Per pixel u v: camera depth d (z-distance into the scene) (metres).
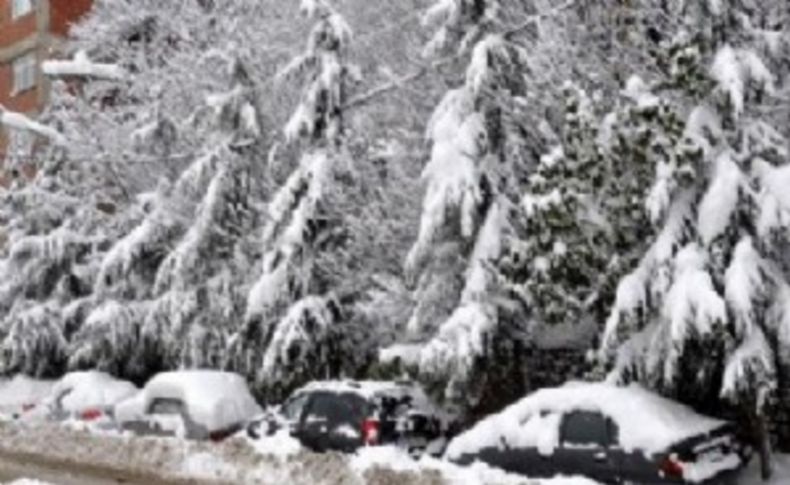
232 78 40.97
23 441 34.72
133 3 57.31
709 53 24.30
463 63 32.22
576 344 30.41
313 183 35.28
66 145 50.97
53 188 52.06
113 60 59.69
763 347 22.69
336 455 24.14
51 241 50.41
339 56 36.50
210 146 41.09
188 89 47.25
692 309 22.47
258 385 36.53
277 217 35.88
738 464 22.08
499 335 29.50
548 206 25.47
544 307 26.64
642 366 24.50
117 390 38.19
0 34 77.38
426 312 30.42
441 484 21.52
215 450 27.41
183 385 31.80
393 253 34.28
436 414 28.17
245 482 26.12
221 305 40.06
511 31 31.02
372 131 36.97
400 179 33.78
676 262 23.06
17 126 51.09
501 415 23.84
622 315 23.72
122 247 44.16
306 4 36.34
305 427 27.19
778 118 25.20
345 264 35.62
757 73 23.52
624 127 24.44
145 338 44.31
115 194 50.75
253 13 46.88
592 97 26.80
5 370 51.62
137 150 48.34
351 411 26.75
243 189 40.75
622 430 21.66
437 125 30.02
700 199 23.73
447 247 30.20
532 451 22.80
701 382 24.66
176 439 29.06
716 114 23.77
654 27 27.31
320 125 36.31
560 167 25.73
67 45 66.50
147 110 48.50
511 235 29.41
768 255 23.59
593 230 25.30
